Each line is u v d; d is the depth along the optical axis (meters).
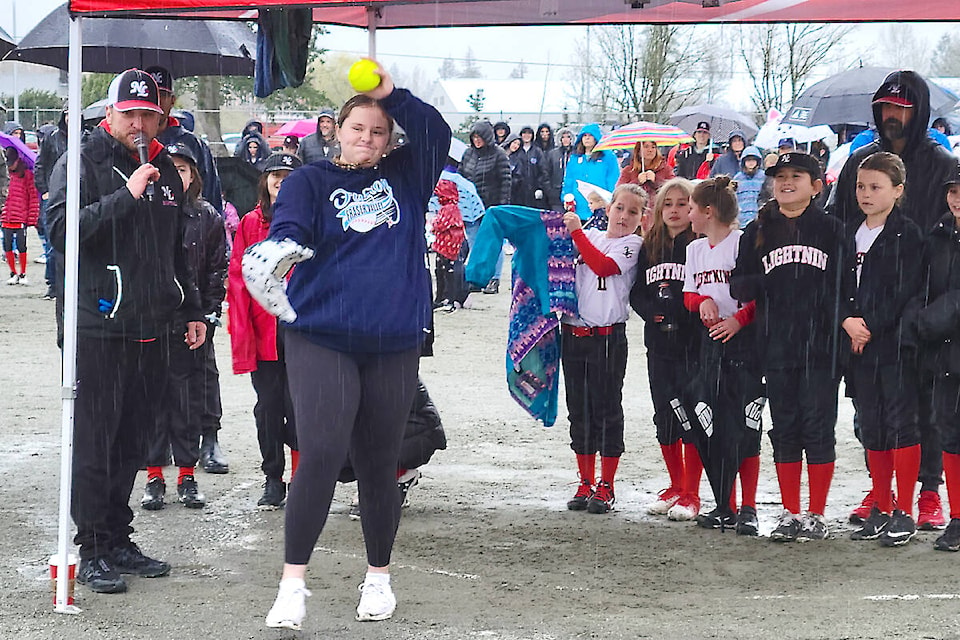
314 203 4.30
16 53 8.89
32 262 19.41
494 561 5.37
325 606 4.68
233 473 7.12
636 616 4.54
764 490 6.92
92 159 4.78
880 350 5.59
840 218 5.98
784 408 5.70
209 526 5.96
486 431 8.38
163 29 8.40
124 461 4.98
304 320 4.23
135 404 4.93
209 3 4.50
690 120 21.06
